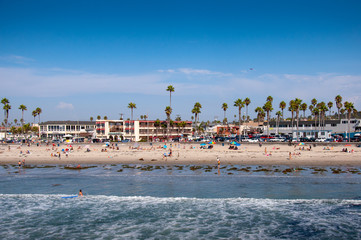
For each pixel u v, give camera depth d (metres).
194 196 36.72
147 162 63.69
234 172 50.69
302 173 49.00
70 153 77.38
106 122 134.62
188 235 26.44
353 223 28.25
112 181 45.16
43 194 38.50
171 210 32.22
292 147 82.12
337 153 67.81
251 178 45.53
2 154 77.56
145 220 29.75
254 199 35.16
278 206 32.78
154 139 127.50
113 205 34.00
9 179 47.47
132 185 42.41
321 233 26.45
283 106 148.12
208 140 108.19
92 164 62.91
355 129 123.12
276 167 55.16
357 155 64.94
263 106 147.50
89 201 35.50
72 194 38.34
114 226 28.44
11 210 32.72
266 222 28.86
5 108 144.38
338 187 39.41
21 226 28.55
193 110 148.75
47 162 65.94
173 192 38.53
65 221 29.66
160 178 46.69
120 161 65.50
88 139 131.75
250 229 27.47
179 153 73.25
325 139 98.12
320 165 56.56
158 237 26.12
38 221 29.70
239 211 31.62
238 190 38.78
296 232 26.72
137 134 136.62
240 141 99.31
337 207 32.16
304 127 135.62
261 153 70.12
